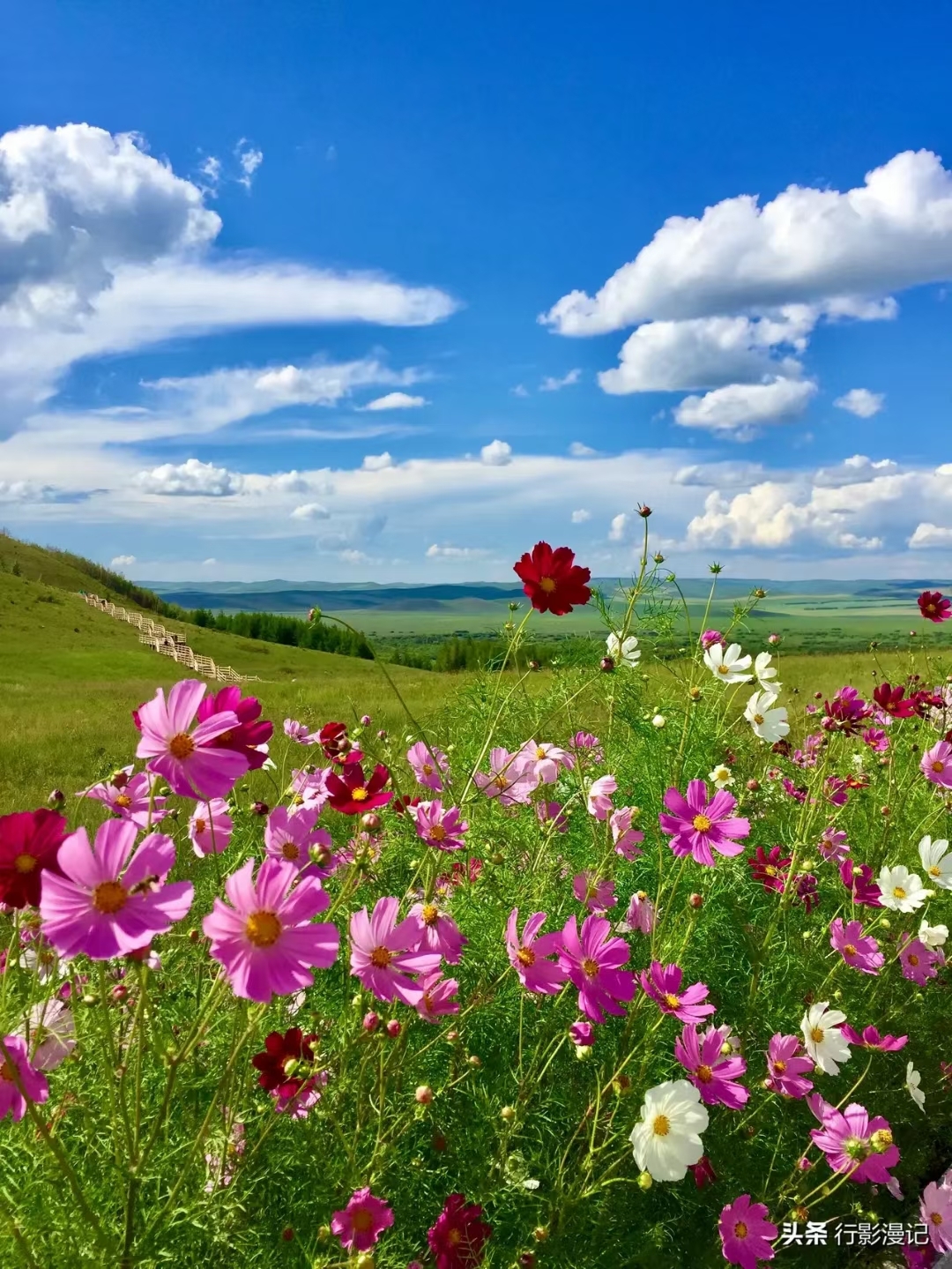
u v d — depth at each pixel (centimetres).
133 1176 125
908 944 269
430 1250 168
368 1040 173
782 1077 210
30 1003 150
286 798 261
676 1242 213
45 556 7344
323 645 6994
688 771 297
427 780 252
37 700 1833
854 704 336
